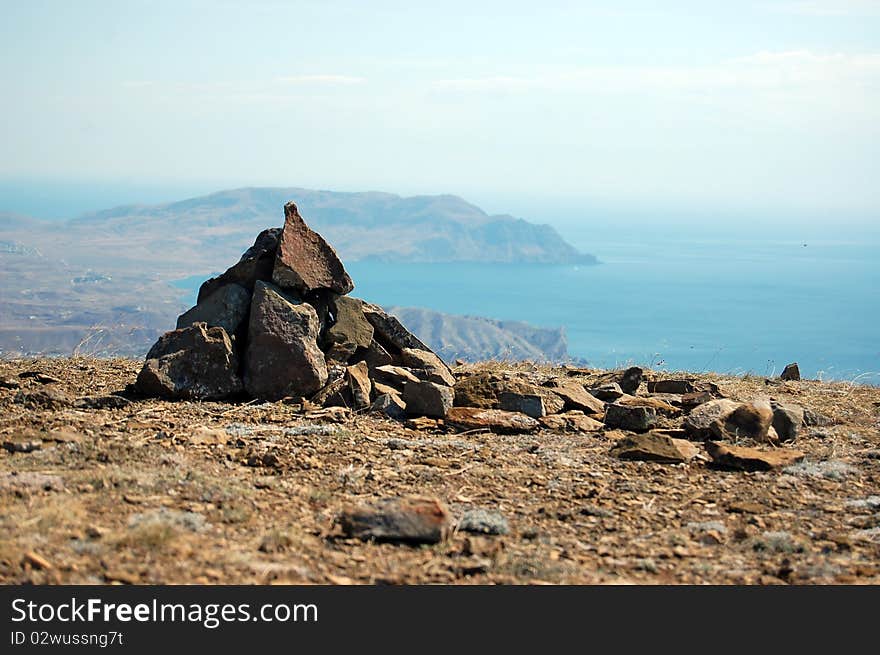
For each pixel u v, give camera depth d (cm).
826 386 1662
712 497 928
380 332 1482
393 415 1258
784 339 13025
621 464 1052
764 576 705
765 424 1178
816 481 997
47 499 753
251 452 1015
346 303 1453
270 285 1364
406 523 741
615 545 775
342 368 1373
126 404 1216
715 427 1176
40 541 653
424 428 1201
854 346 11450
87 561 631
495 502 886
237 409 1232
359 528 742
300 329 1322
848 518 866
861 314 19712
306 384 1298
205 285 1440
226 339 1300
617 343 13862
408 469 989
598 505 890
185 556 658
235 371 1304
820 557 753
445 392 1252
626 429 1229
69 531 680
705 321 18362
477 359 1800
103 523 714
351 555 702
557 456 1074
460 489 926
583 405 1325
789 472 1030
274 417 1200
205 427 1124
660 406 1324
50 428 1056
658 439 1108
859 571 713
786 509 898
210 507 786
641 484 968
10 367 1502
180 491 827
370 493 894
